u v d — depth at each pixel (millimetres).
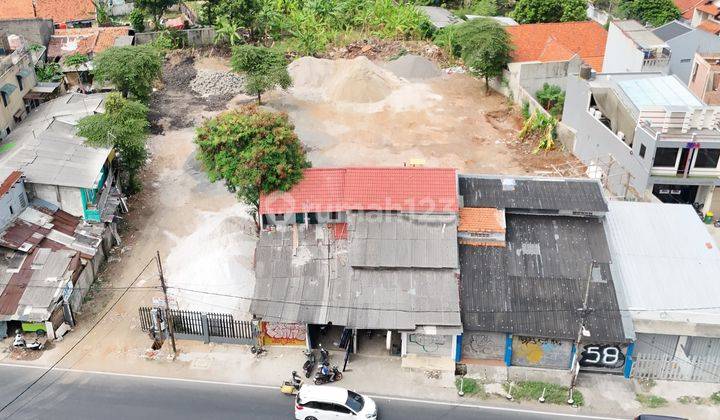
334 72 70438
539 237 38000
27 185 42594
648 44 58844
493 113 64375
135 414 32688
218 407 33156
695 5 86312
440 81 71312
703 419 32312
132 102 51094
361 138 59250
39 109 56000
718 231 46500
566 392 33625
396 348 36531
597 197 39125
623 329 33562
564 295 35281
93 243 41969
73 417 32469
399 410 32812
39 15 84500
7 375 35062
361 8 85000
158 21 83875
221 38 77812
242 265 41031
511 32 69688
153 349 36969
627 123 48688
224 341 37438
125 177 50344
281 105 65125
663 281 35938
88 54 70500
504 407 33062
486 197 39469
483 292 35688
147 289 41250
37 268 38844
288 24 79312
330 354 36406
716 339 34031
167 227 47281
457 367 35438
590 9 94750
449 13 89562
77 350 36938
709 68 57406
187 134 60125
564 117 58000
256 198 40719
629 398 33562
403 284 35781
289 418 32500
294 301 35469
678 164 45750
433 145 58250
